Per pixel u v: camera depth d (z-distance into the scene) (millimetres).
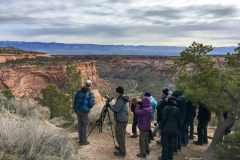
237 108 4832
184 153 5652
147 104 5086
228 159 4414
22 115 7730
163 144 5000
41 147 3719
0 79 75688
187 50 5777
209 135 7621
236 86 4906
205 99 5156
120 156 5012
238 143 4211
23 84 85312
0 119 4504
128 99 5008
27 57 116062
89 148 5289
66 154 4109
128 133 7141
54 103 24859
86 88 5648
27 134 3871
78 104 5469
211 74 5156
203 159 4934
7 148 3348
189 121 6176
